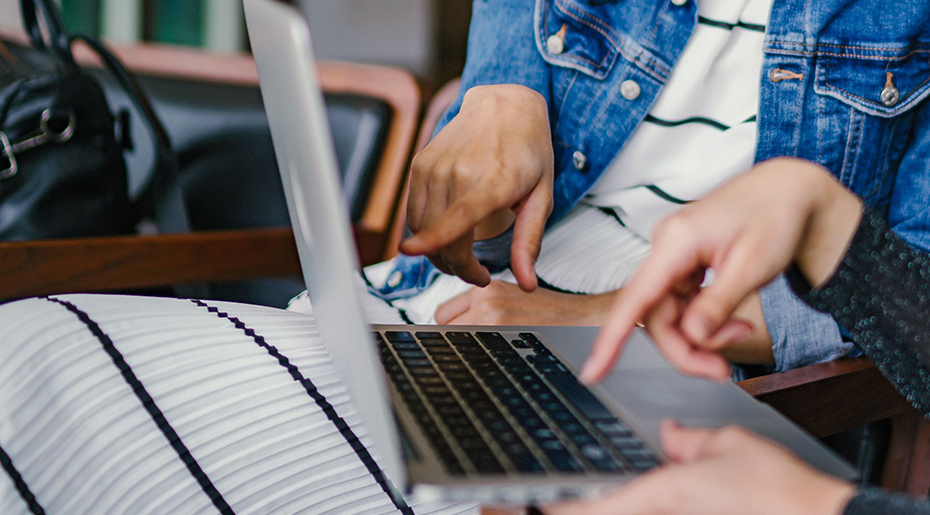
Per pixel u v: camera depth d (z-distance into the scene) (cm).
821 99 89
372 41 219
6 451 52
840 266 56
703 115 94
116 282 130
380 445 39
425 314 96
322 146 39
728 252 44
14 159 132
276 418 58
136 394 55
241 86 178
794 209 47
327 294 49
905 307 57
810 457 45
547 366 55
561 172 99
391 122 162
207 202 173
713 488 34
